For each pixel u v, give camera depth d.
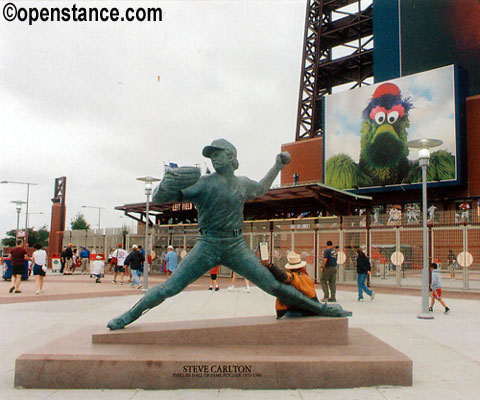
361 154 42.56
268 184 6.54
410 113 40.03
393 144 40.66
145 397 4.87
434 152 38.47
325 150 44.91
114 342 5.89
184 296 15.21
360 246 20.59
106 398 4.84
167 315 10.88
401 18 46.53
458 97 38.09
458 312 11.93
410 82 40.41
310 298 6.43
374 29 48.38
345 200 27.22
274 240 23.33
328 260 14.25
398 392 5.08
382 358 5.33
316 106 56.91
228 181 6.04
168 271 19.42
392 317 10.95
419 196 41.38
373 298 14.69
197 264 6.02
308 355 5.43
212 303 13.22
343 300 14.73
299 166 52.69
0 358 6.64
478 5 42.44
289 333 6.06
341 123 44.12
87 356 5.24
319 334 6.07
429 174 38.50
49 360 5.18
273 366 5.19
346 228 20.94
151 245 29.58
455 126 37.72
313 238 21.86
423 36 45.09
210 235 6.02
